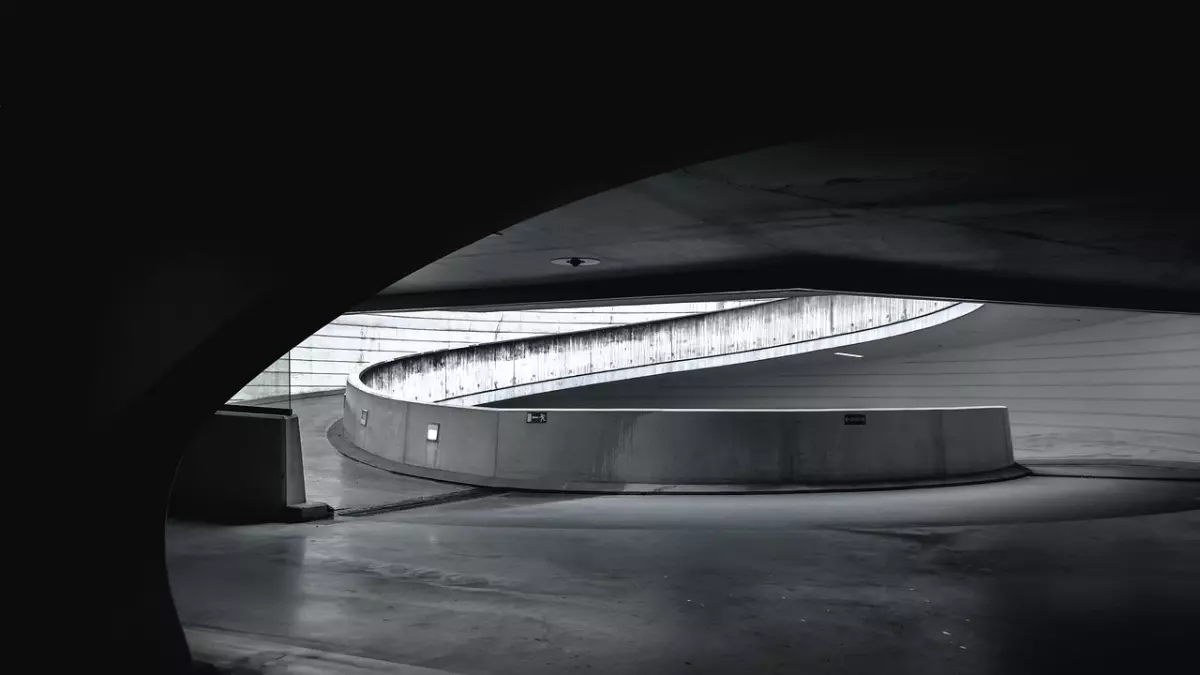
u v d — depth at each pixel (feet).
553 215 31.17
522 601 20.89
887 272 45.91
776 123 14.34
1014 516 35.70
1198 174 23.90
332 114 12.70
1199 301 55.72
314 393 90.94
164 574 14.40
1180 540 29.73
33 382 12.41
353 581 22.91
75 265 12.42
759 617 19.56
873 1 12.63
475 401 89.71
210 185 12.51
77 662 13.12
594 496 43.45
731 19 12.66
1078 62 14.98
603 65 13.07
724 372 94.68
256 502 33.40
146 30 11.41
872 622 19.15
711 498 42.57
